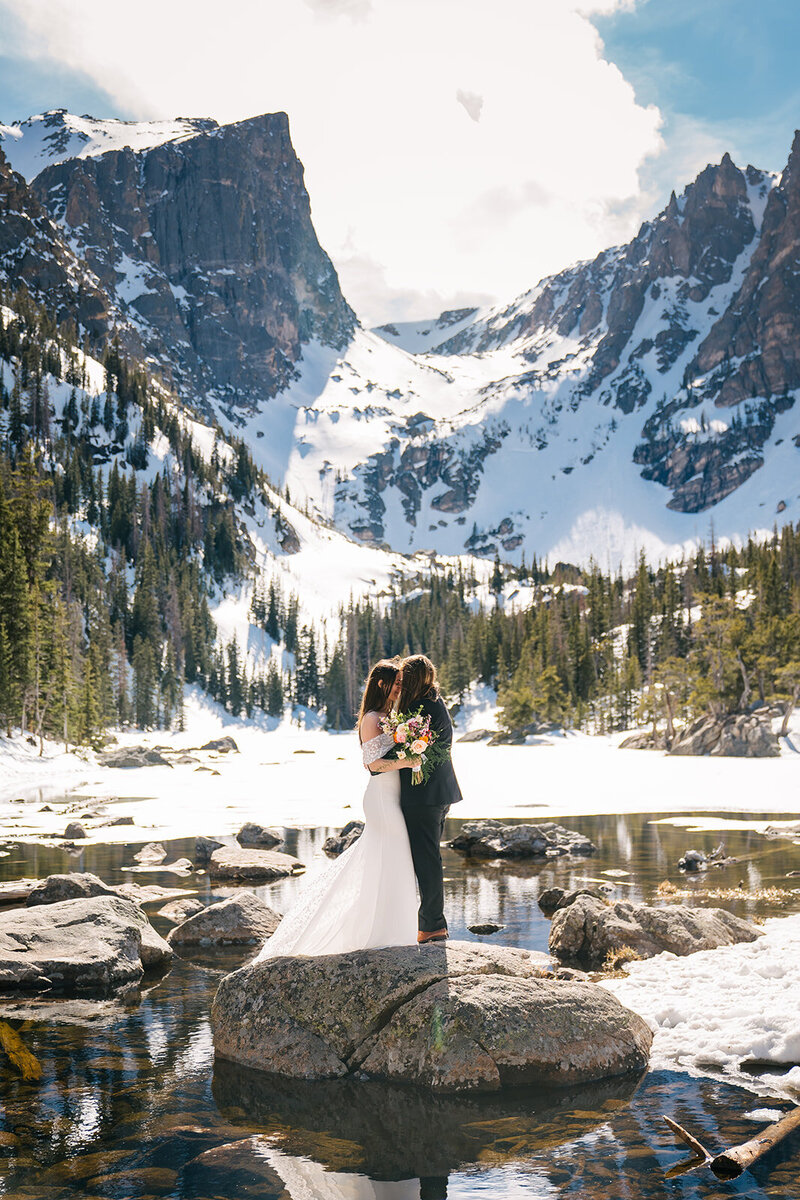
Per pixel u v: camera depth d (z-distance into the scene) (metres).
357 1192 3.92
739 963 7.62
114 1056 5.99
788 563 143.12
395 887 6.52
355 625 181.62
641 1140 4.50
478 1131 4.68
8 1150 4.45
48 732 61.78
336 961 6.19
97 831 19.84
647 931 8.73
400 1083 5.49
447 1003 5.71
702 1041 6.01
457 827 21.28
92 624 123.00
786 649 79.88
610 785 35.06
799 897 11.38
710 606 80.56
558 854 16.48
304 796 30.28
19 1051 4.04
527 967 6.50
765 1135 4.36
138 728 119.44
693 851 14.75
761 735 61.91
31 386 181.75
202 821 21.94
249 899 10.26
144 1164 4.26
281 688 152.50
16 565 54.91
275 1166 4.24
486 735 107.25
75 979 7.84
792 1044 5.71
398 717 6.47
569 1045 5.58
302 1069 5.65
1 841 18.23
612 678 114.44
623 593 180.62
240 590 192.25
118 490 169.75
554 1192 3.91
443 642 161.38
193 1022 6.78
